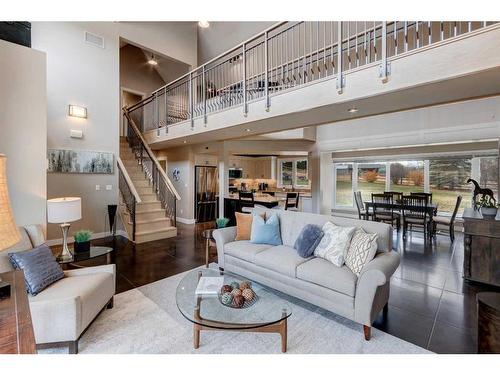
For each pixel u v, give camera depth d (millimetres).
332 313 2568
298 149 7906
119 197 6027
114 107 5938
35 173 2748
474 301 2824
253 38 4418
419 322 2430
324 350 2023
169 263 4066
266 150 7609
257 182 11141
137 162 7320
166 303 2762
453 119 5566
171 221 6055
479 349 1721
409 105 3521
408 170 7152
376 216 6016
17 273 1703
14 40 2758
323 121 4461
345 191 8336
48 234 4961
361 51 5422
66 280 2328
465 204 6234
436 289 3123
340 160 8102
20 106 2660
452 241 5316
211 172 8219
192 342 2105
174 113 8359
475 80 2648
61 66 5164
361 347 2061
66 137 5234
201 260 4215
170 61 8734
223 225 4051
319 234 2902
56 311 1898
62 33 5184
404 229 5594
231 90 6406
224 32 7672
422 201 5785
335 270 2441
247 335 2205
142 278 3465
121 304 2725
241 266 3170
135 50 8812
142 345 2062
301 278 2553
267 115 4219
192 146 7625
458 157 6297
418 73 2768
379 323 2410
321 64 5812
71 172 5285
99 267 2617
